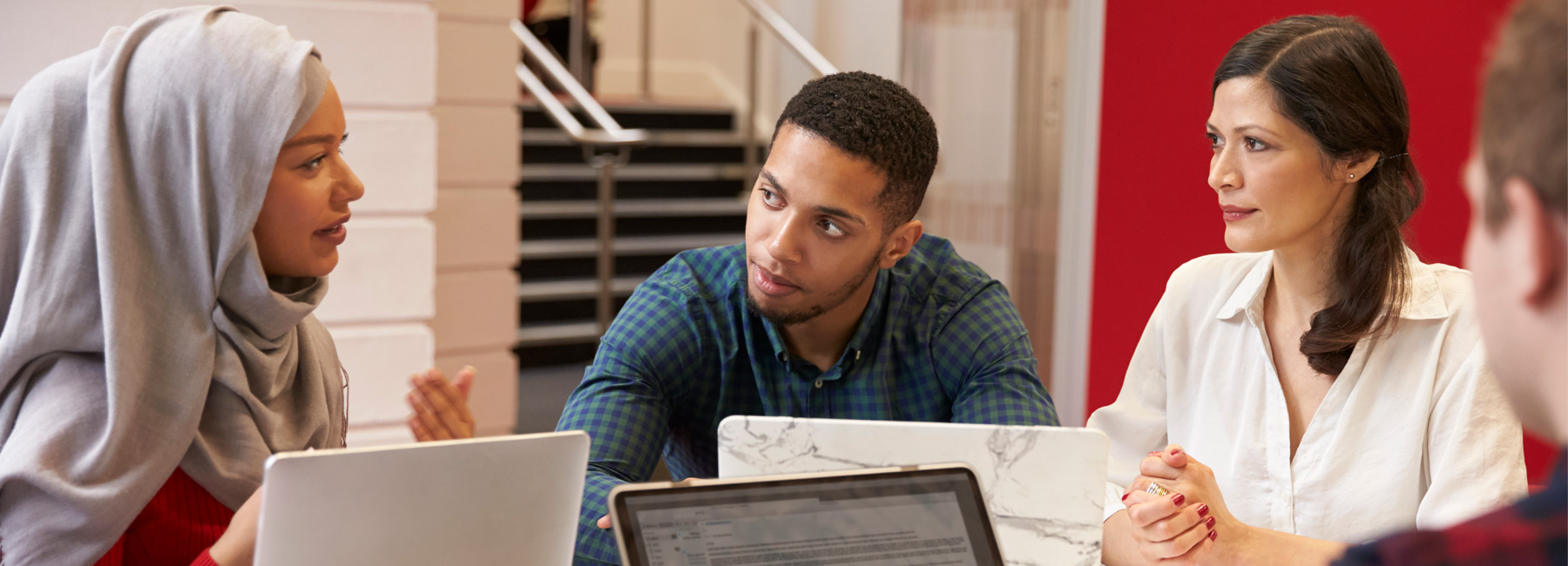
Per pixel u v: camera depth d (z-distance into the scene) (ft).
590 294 17.39
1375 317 4.45
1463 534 1.45
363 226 10.05
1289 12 10.02
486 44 12.21
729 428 3.28
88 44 7.95
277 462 2.54
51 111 3.62
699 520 2.64
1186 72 10.93
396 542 2.72
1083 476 3.19
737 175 20.53
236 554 3.16
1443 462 4.35
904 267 4.66
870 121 3.78
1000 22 12.87
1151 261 11.49
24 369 3.59
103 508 3.43
